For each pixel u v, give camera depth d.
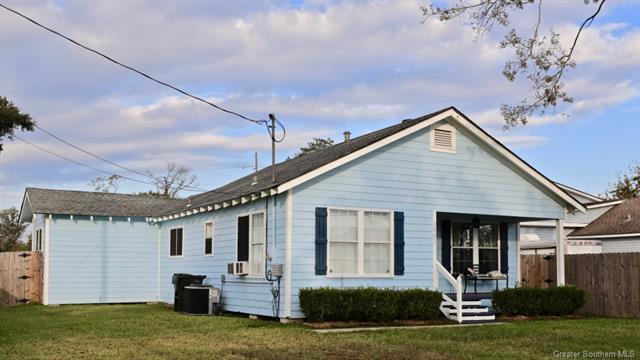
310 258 15.68
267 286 16.31
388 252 16.80
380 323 15.43
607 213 30.89
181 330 13.89
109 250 24.45
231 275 18.45
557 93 11.61
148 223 25.28
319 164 15.93
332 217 16.09
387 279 16.66
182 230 22.86
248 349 11.00
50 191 25.73
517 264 20.31
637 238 27.64
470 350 11.00
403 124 18.22
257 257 16.98
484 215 18.55
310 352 10.66
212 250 19.98
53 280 23.36
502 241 20.02
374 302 15.41
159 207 26.25
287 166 21.00
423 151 17.56
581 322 16.23
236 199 17.53
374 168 16.77
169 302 23.86
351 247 16.28
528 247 26.56
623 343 11.98
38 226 25.52
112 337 12.71
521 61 11.59
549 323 15.91
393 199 16.95
